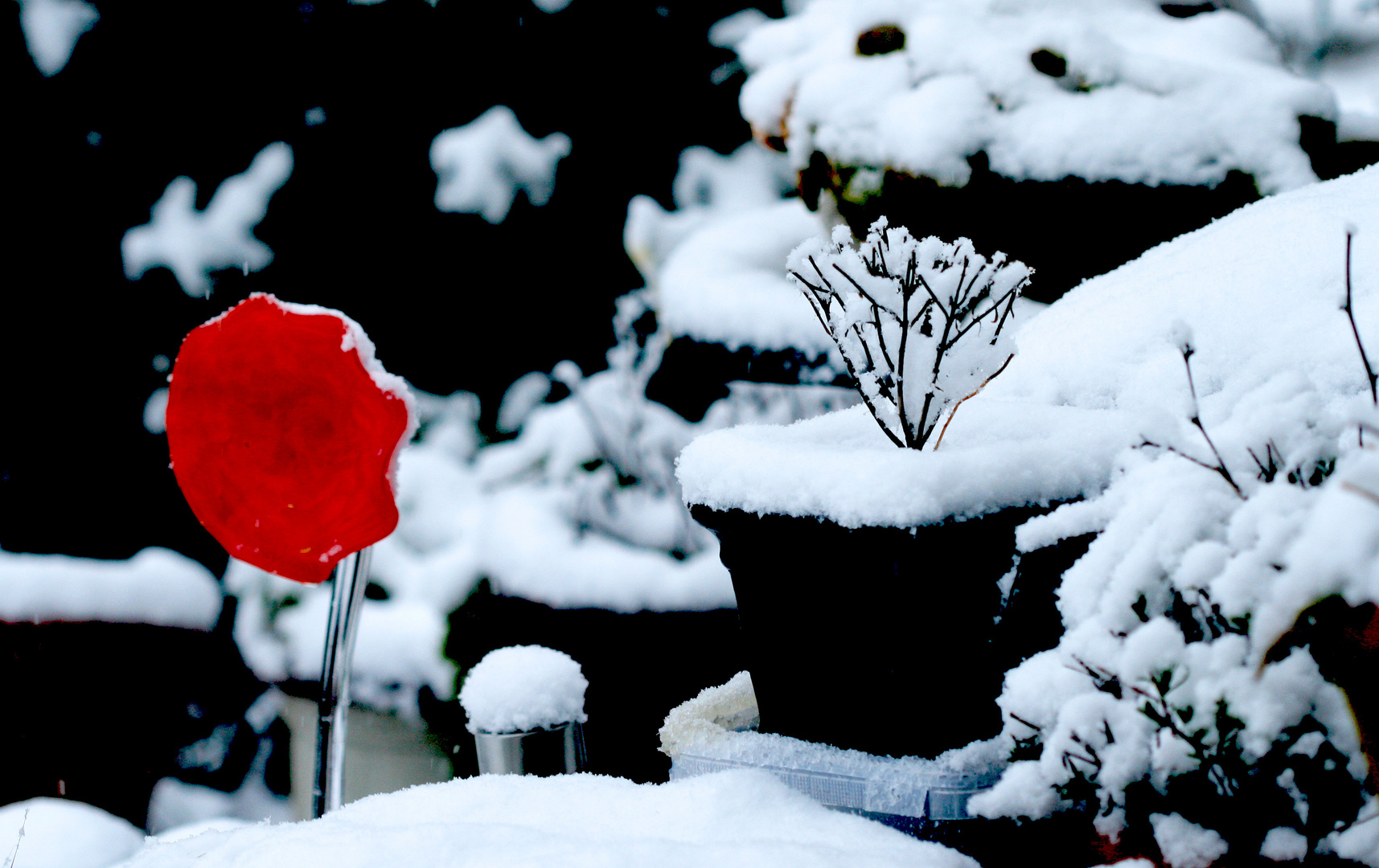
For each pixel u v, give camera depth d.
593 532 3.88
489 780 1.39
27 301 6.07
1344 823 0.89
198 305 6.09
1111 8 3.48
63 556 5.94
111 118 6.05
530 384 5.80
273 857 1.13
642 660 3.54
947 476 1.12
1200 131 2.85
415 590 3.98
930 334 1.34
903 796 1.16
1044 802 1.00
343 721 1.36
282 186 6.01
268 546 1.16
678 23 6.07
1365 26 6.50
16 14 5.81
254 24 5.91
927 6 3.38
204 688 5.14
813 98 3.35
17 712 5.13
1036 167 2.93
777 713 1.33
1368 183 1.67
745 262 3.86
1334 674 0.85
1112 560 1.00
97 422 6.11
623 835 1.16
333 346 1.14
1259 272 1.51
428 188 6.13
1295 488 0.90
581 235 6.16
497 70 6.12
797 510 1.20
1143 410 1.32
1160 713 0.94
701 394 4.60
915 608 1.16
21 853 2.37
